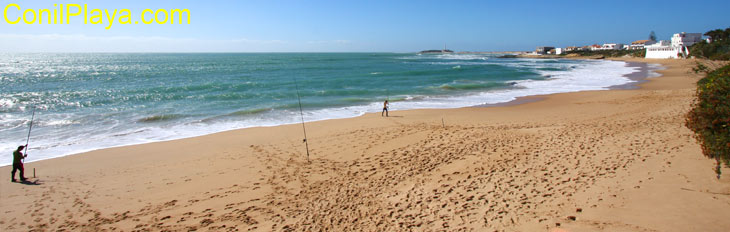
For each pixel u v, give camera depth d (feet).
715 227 17.65
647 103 67.77
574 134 40.42
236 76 157.79
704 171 24.71
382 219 22.50
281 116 66.80
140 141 48.93
